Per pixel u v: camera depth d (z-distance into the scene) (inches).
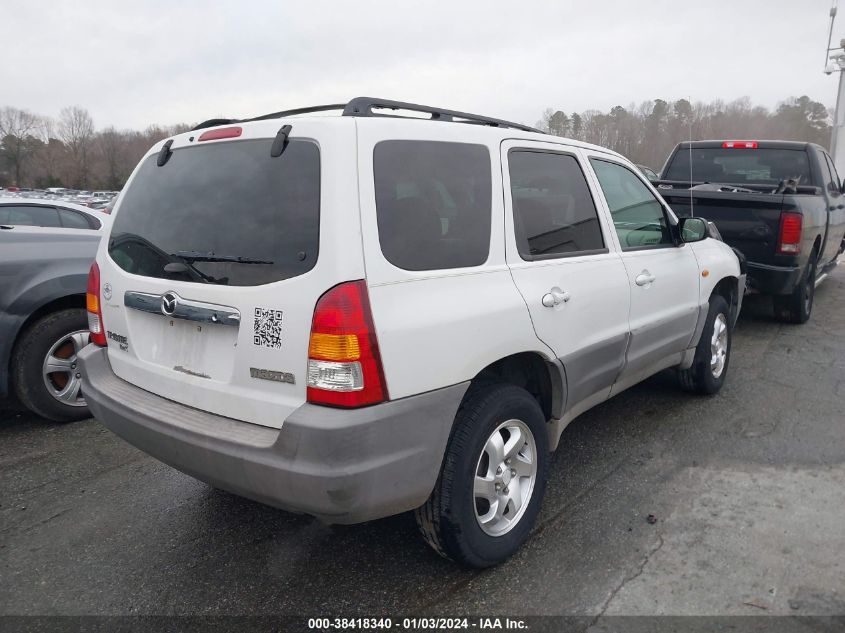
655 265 153.1
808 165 299.4
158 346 109.0
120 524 129.3
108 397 112.6
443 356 96.0
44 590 108.7
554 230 124.4
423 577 110.7
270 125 99.6
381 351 88.7
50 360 174.7
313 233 89.4
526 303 110.7
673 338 162.7
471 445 102.3
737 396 193.2
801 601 101.7
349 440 86.2
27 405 173.9
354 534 124.5
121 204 122.3
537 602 103.3
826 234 282.2
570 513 129.1
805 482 139.9
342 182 89.5
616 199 147.5
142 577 112.0
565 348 121.1
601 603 102.6
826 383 203.8
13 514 133.3
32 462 157.4
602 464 150.3
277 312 90.4
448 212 103.3
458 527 102.2
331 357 86.4
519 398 111.0
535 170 123.6
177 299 102.0
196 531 126.6
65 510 134.8
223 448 92.8
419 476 94.7
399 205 95.7
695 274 170.2
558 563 113.2
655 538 120.0
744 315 300.2
